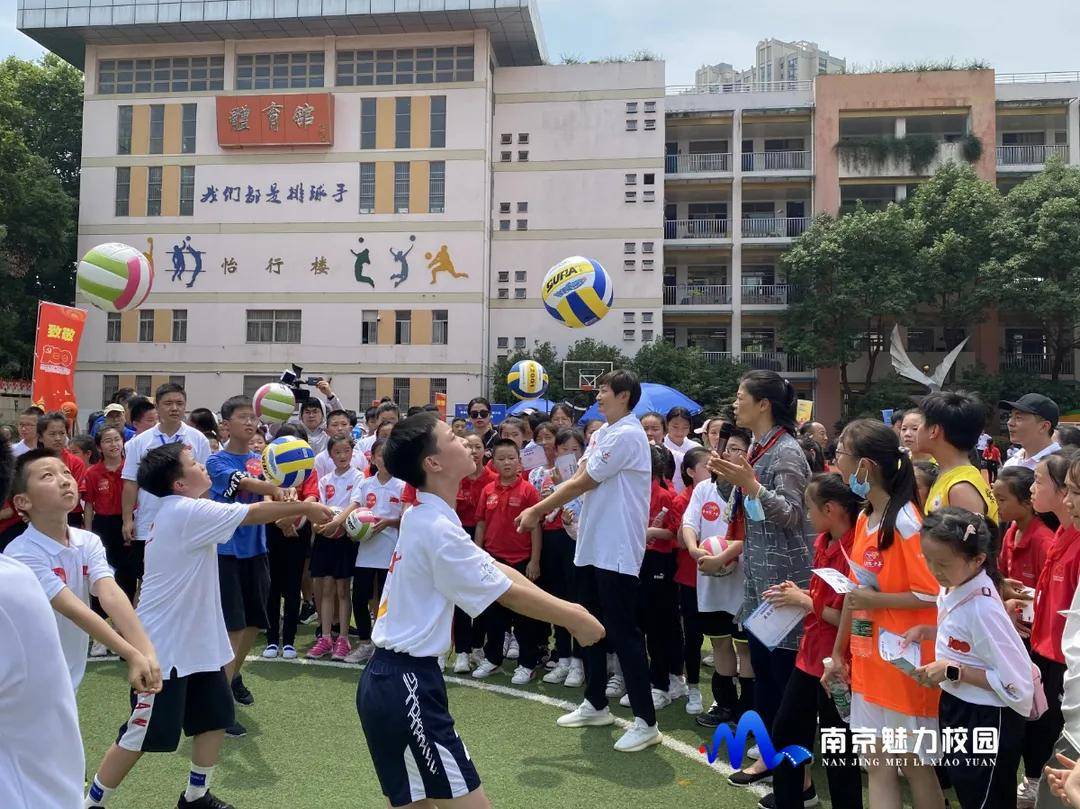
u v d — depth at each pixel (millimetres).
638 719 4289
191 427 6035
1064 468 3232
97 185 29312
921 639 2811
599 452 4262
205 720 3455
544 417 8445
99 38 28906
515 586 2467
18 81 30828
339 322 28578
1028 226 25078
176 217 29094
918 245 26484
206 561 3504
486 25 28094
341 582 6242
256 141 28500
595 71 29297
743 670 4664
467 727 4652
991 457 11523
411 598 2500
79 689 5230
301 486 6641
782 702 3461
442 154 28328
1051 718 3375
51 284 29859
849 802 3314
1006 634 2635
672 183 30016
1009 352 29094
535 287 29062
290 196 28797
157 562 3402
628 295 28750
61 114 31625
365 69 28922
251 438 5422
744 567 3910
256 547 5043
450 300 28281
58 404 10820
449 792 2393
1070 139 28844
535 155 29328
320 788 3758
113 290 6934
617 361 27094
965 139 28438
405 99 28562
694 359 27359
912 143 28781
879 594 2855
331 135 28453
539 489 6406
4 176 24844
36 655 1529
